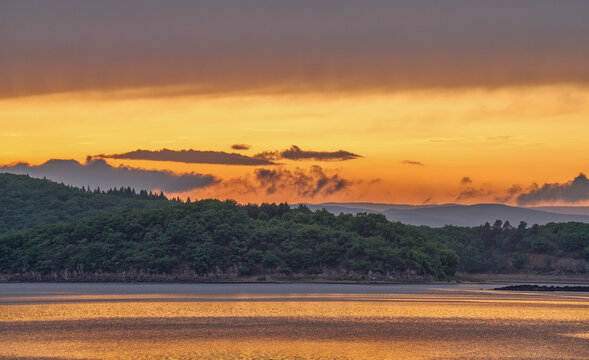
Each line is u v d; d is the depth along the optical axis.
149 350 82.19
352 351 82.69
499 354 81.00
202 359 76.94
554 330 102.62
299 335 95.19
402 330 101.44
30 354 78.94
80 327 102.50
